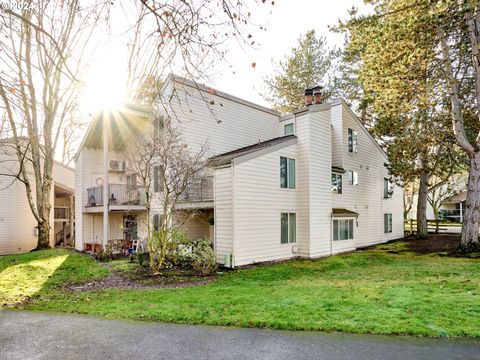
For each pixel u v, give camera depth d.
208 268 10.84
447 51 13.45
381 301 6.32
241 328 5.11
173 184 12.01
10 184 17.59
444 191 36.84
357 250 17.42
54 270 11.64
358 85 24.94
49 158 17.56
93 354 4.23
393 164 18.72
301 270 11.36
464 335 4.59
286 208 14.04
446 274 9.59
